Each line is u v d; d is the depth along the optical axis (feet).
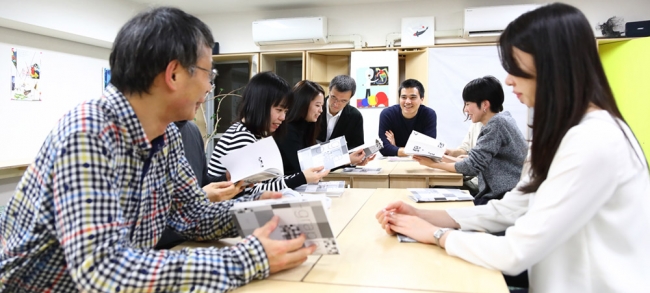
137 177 2.69
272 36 16.38
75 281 2.17
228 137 5.64
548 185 2.73
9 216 2.51
